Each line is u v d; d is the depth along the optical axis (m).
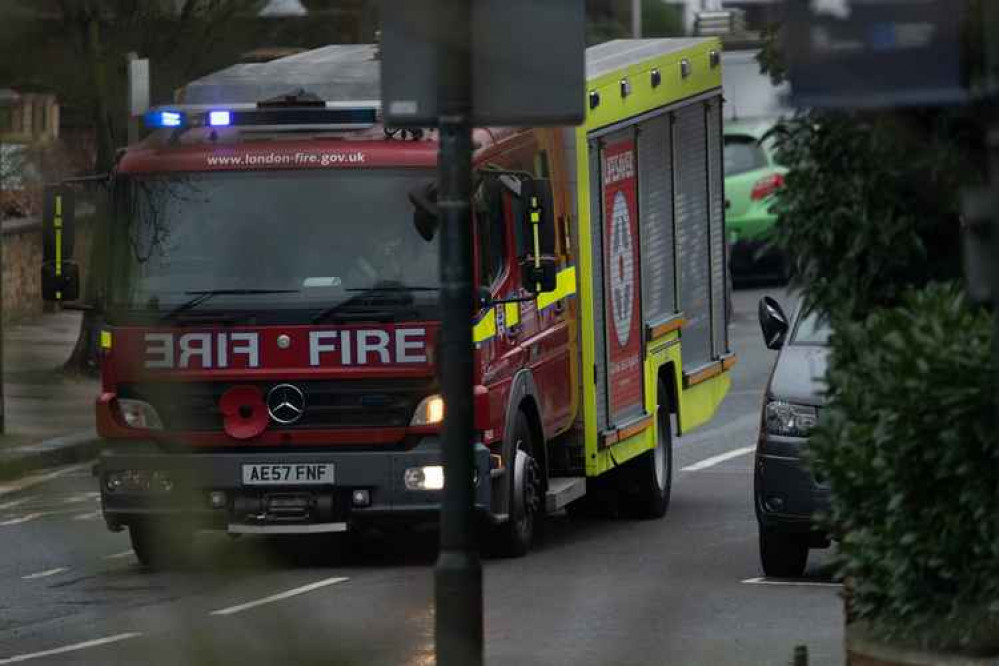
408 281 29.50
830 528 15.72
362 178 29.69
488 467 29.67
